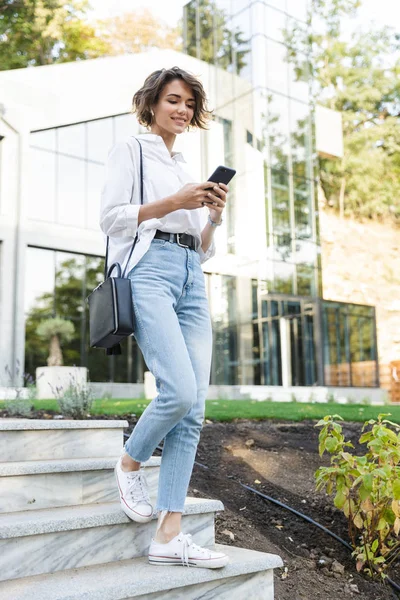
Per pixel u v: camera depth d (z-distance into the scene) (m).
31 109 14.66
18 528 2.08
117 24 25.33
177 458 2.27
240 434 5.14
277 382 16.02
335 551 3.29
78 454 2.99
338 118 23.23
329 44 29.94
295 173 17.78
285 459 4.55
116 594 1.95
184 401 2.15
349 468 3.16
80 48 24.25
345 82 29.78
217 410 7.08
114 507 2.47
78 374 12.41
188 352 2.34
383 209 29.19
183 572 2.16
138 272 2.28
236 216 17.22
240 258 16.84
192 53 19.52
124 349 16.28
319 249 17.75
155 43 25.77
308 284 17.28
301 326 16.83
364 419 6.46
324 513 3.70
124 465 2.38
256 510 3.61
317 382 16.69
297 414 6.64
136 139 2.40
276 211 17.19
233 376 16.44
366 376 17.95
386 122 29.16
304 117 18.34
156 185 2.37
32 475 2.48
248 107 17.61
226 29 18.61
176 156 2.54
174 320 2.23
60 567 2.18
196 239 2.44
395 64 29.91
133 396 14.98
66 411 5.62
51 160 15.27
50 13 23.06
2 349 13.09
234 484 3.91
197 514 2.59
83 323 15.68
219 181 2.25
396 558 3.34
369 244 28.84
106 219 2.29
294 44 18.59
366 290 27.70
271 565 2.40
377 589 3.01
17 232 13.86
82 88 15.56
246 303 16.48
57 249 14.96
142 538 2.42
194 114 2.52
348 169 28.91
